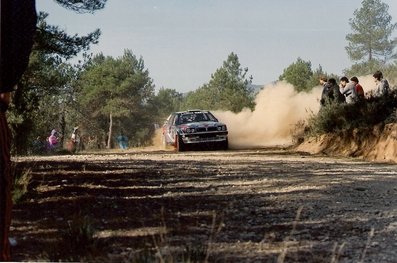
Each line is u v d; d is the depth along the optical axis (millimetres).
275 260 6426
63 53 19766
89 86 116125
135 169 16828
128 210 9672
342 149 24359
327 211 9641
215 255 6641
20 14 3555
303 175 15172
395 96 24031
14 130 21516
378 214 9352
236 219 8953
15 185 11008
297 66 86625
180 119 32406
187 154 26641
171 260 5953
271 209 9883
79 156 24922
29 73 22516
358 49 115938
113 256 6523
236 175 15266
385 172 15945
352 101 26938
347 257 6598
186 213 9453
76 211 9508
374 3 115812
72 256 6457
